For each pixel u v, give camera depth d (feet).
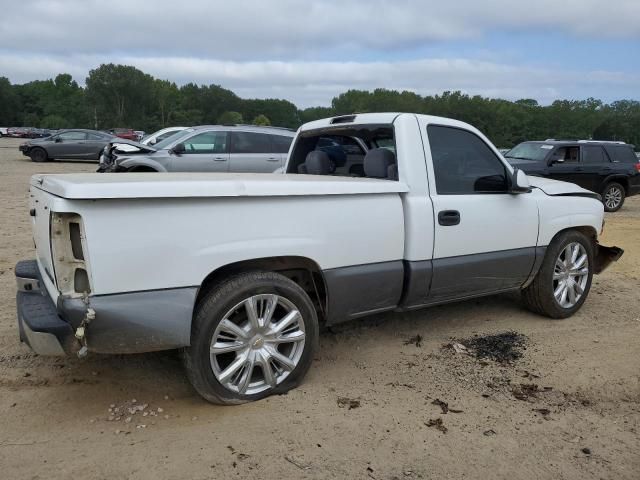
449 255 13.30
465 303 17.80
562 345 14.42
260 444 9.52
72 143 78.74
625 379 12.48
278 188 10.52
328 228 11.34
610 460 9.41
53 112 426.92
